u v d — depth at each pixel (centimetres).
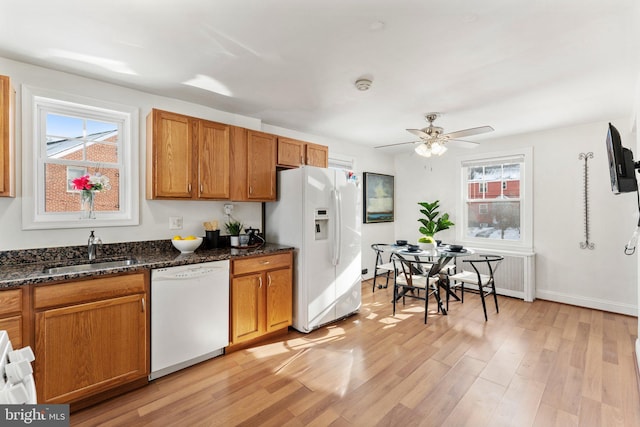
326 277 325
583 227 384
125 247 262
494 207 462
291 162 354
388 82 257
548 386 216
